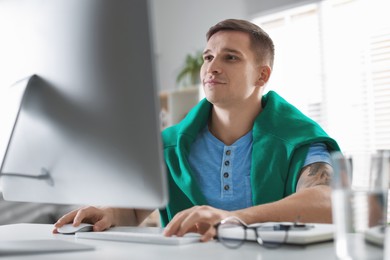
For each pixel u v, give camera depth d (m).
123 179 0.76
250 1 4.59
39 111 0.85
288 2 4.34
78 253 0.74
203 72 1.52
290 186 1.39
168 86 5.20
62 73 0.81
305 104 4.27
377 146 3.86
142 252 0.75
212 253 0.73
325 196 1.14
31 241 0.83
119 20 0.74
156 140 0.73
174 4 5.16
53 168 0.85
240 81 1.47
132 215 1.26
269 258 0.68
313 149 1.41
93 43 0.77
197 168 1.49
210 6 4.86
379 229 0.59
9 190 0.96
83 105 0.79
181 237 0.85
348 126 4.02
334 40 4.12
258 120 1.49
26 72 0.86
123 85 0.74
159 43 5.29
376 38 3.90
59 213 2.67
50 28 0.82
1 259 0.69
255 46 1.50
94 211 1.12
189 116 1.55
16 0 0.87
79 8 0.79
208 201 1.44
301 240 0.77
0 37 0.90
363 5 3.96
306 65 4.29
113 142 0.76
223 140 1.53
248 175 1.45
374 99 3.89
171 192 1.49
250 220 0.98
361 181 0.63
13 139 0.89
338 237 0.59
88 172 0.80
